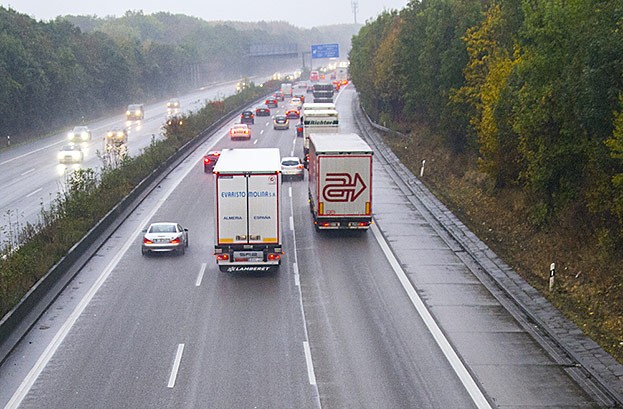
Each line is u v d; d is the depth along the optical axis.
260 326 22.69
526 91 31.70
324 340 21.50
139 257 31.28
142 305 24.78
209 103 102.06
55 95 96.56
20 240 31.61
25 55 87.44
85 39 124.19
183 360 19.89
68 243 30.70
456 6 57.16
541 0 31.12
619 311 23.48
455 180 49.84
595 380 18.59
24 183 50.44
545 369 19.39
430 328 22.59
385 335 21.97
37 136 85.38
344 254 31.73
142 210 41.00
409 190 47.69
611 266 26.14
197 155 64.50
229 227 27.70
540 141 30.78
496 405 17.16
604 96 24.78
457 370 19.30
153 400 17.34
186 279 28.00
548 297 25.53
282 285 27.19
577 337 21.62
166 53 169.38
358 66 115.88
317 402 17.30
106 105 125.44
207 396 17.58
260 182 27.55
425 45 61.88
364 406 17.09
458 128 52.66
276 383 18.39
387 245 33.28
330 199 34.19
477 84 46.31
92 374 18.94
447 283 27.47
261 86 162.62
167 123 72.69
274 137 78.31
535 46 32.66
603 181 26.17
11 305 22.83
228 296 25.83
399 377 18.83
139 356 20.19
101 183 42.75
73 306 24.70
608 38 24.31
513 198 38.88
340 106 120.62
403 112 78.25
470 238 34.25
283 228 36.84
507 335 22.03
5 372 19.11
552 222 32.28
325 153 33.81
